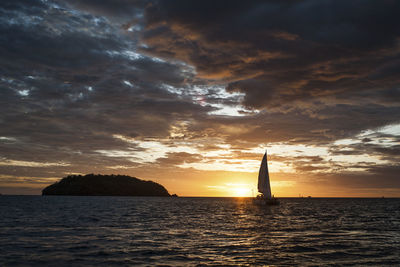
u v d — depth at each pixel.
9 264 17.19
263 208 90.62
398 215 65.75
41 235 28.05
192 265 17.69
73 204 106.19
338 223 44.97
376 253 21.75
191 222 44.03
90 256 19.52
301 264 18.30
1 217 46.09
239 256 20.19
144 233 30.88
